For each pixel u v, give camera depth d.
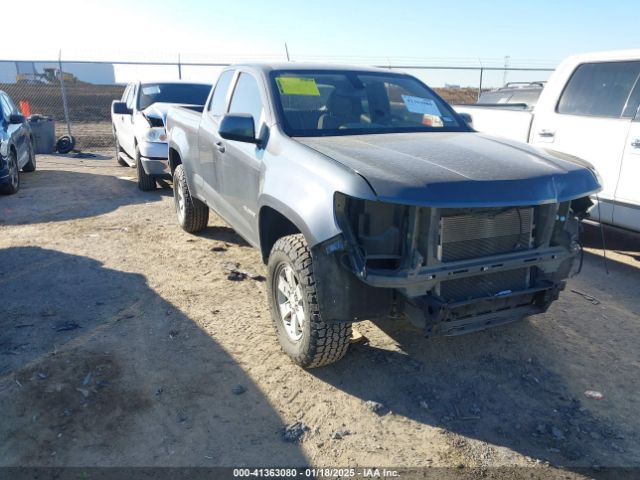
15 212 8.01
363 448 2.99
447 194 2.88
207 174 5.48
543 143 6.48
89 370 3.65
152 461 2.87
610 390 3.54
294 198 3.36
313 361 3.52
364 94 4.54
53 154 15.02
